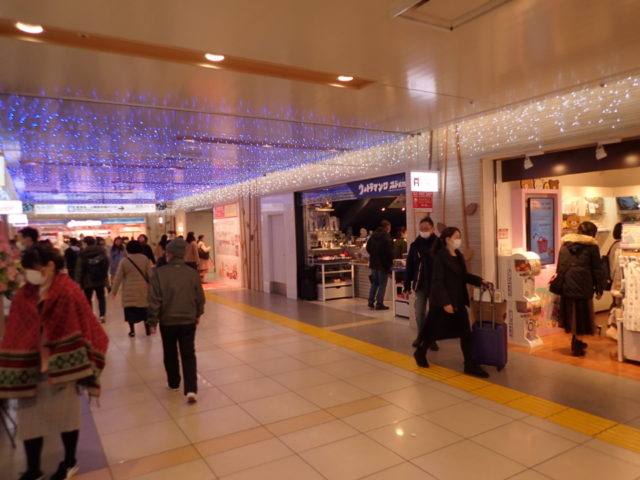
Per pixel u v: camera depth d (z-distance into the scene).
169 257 4.45
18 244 5.21
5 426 3.56
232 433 3.66
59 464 3.07
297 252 10.53
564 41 3.58
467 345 4.88
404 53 3.75
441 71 4.21
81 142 6.79
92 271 8.22
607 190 7.63
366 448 3.34
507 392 4.35
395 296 8.12
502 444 3.35
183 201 18.91
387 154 7.68
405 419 3.82
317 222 10.73
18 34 3.22
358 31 3.30
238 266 13.52
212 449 3.41
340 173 8.83
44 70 3.85
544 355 5.48
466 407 4.03
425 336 5.10
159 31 3.22
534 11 3.06
